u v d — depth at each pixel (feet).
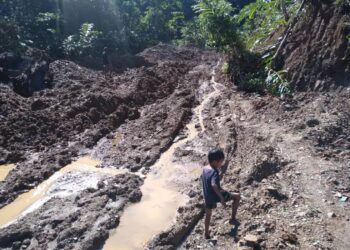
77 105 38.32
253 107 35.35
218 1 46.39
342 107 30.53
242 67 45.29
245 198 21.66
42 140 32.96
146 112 40.86
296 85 36.88
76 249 18.86
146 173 27.32
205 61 72.95
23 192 25.25
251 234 18.44
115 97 41.55
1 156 29.91
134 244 19.60
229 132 30.78
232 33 45.55
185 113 37.93
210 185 17.57
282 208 20.39
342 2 36.58
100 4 80.94
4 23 54.54
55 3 74.84
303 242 17.74
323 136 27.02
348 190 21.54
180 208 21.89
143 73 51.75
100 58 64.64
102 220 21.12
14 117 34.73
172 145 31.89
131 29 95.25
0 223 21.99
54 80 46.73
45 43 63.52
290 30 41.65
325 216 19.51
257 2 47.70
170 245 18.90
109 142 33.17
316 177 22.82
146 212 22.34
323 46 36.17
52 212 22.11
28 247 19.35
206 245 18.49
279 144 27.04
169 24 111.65
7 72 44.19
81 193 24.13
